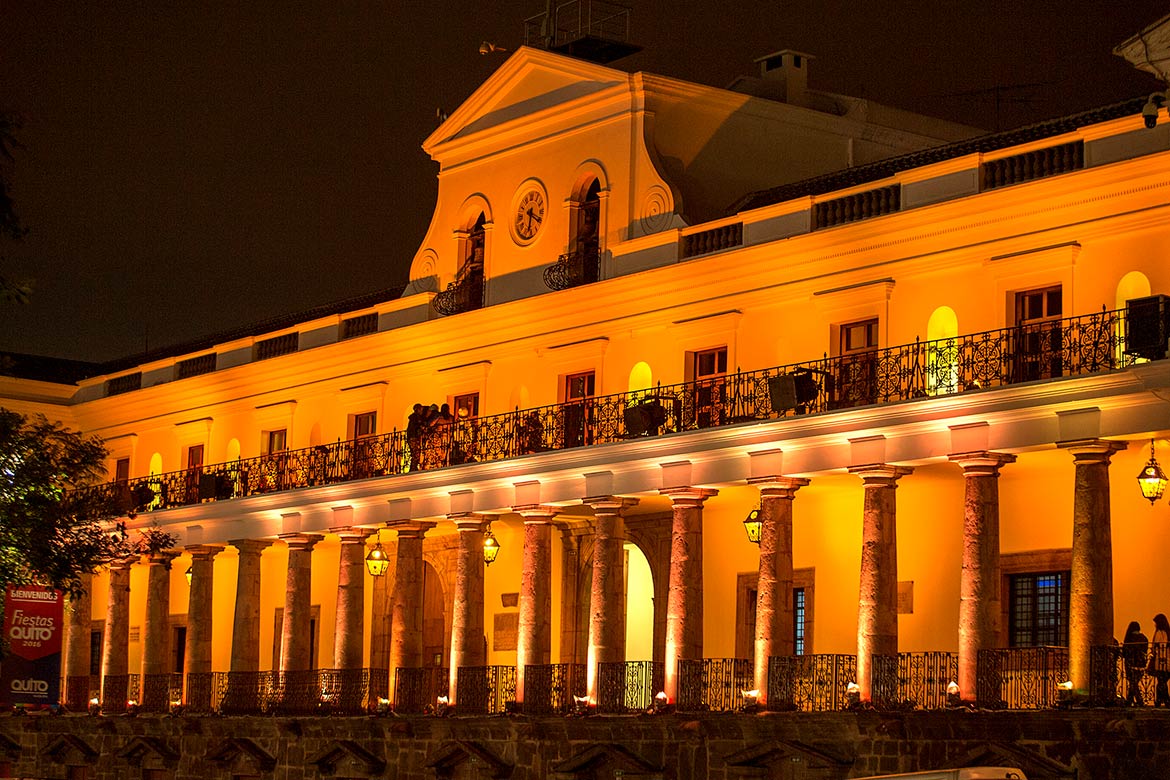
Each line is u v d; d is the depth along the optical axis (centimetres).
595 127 4547
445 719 4256
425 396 4981
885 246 3762
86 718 5394
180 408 5944
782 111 4753
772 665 3691
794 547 4088
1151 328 3100
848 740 3375
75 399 6500
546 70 4709
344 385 5256
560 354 4522
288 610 5016
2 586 3553
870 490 3553
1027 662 3281
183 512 5447
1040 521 3616
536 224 4703
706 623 4247
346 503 4875
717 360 4153
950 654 3503
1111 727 2905
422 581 4684
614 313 4384
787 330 3969
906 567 3841
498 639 4788
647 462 4022
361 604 4859
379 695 4747
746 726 3562
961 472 3641
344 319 5278
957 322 3622
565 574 4638
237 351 5688
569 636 4597
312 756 4631
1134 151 3309
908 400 3472
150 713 5319
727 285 4103
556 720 3978
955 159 3619
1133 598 3406
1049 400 3244
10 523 3506
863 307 3803
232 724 4903
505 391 4712
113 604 5666
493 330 4734
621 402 4234
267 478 5256
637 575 4747
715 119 4600
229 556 5791
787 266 3959
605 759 3869
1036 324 3394
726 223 4125
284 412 5456
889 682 3478
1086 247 3406
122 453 6222
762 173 4684
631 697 4034
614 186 4462
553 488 4272
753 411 3944
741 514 4206
